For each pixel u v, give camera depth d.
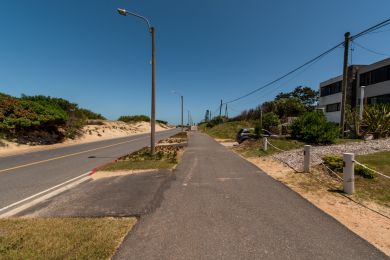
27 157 16.89
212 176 9.49
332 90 38.88
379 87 28.88
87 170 11.88
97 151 20.47
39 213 5.86
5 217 5.70
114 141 32.38
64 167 12.81
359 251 3.98
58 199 6.97
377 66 29.27
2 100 23.97
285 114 49.84
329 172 9.16
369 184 7.43
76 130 35.00
